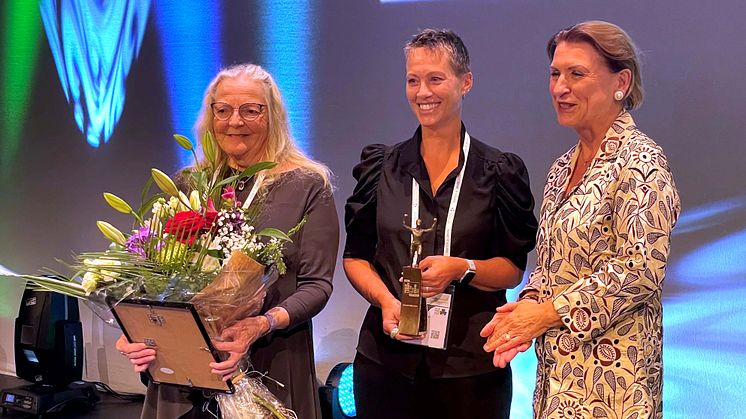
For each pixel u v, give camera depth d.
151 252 1.68
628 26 2.79
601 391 1.64
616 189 1.64
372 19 3.30
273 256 1.77
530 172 2.98
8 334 4.47
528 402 3.02
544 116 2.95
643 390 1.63
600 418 1.64
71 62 4.16
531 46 2.96
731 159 2.65
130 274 1.66
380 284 2.15
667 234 1.56
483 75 3.06
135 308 1.71
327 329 3.45
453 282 2.09
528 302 1.72
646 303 1.66
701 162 2.70
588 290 1.61
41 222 4.32
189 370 1.78
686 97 2.71
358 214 2.24
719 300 2.69
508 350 1.69
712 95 2.67
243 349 1.74
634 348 1.64
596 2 2.84
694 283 2.73
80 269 1.72
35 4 4.26
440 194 2.12
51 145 4.27
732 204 2.65
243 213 1.79
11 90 4.37
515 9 2.98
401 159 2.21
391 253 2.15
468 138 2.16
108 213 4.09
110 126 4.05
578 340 1.66
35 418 3.74
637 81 1.72
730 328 2.67
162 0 3.86
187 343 1.71
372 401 2.17
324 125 3.44
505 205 2.10
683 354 2.76
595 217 1.65
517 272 2.14
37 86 4.29
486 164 2.12
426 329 2.03
